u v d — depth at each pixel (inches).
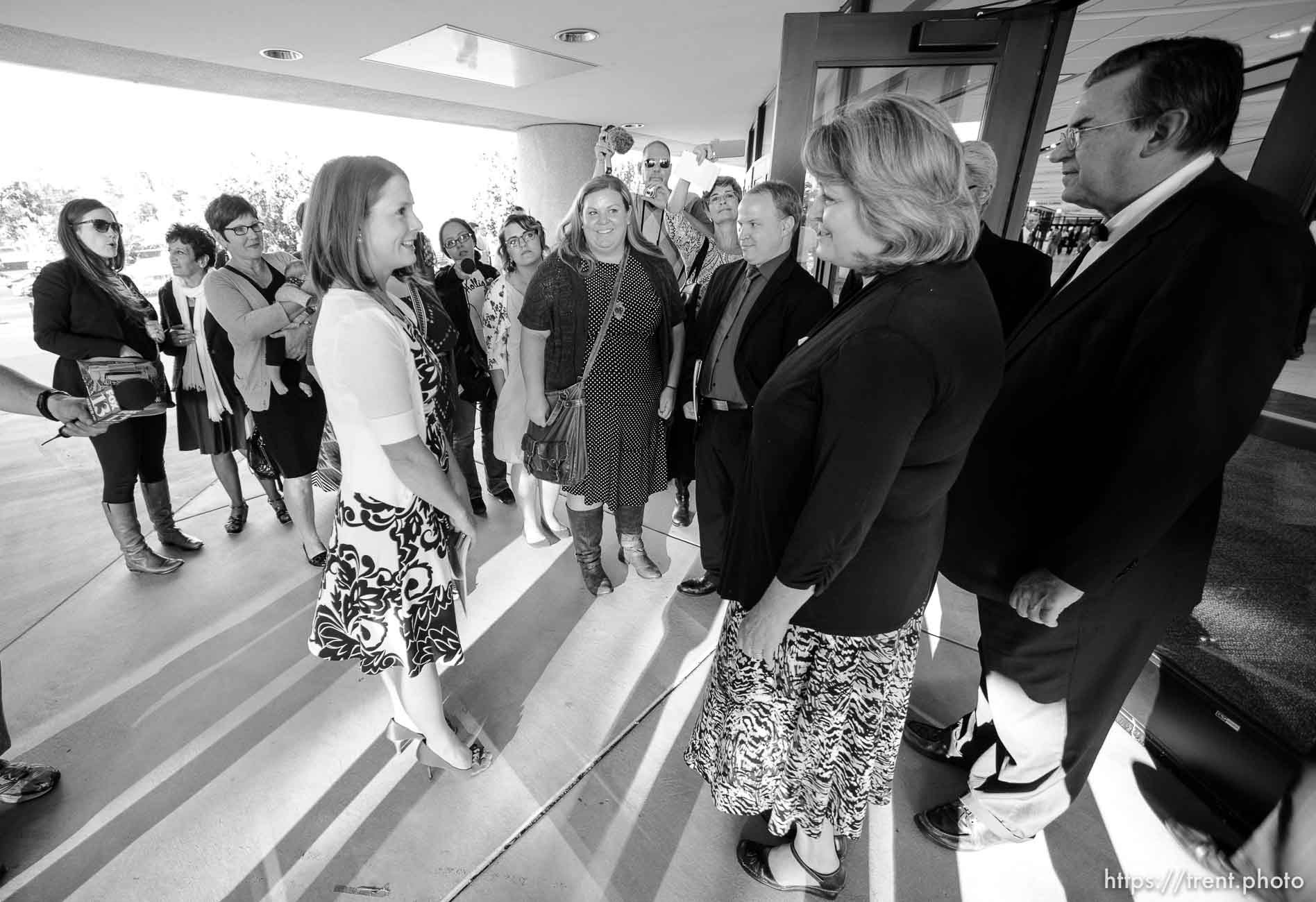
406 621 48.3
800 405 32.2
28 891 48.3
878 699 39.3
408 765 60.5
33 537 107.0
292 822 54.3
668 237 107.9
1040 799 48.3
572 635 80.9
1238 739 52.1
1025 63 77.8
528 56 182.9
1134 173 38.6
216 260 100.7
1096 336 38.1
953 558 48.8
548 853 51.9
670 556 101.8
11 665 73.7
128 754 61.2
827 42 82.0
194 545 101.3
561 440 79.9
